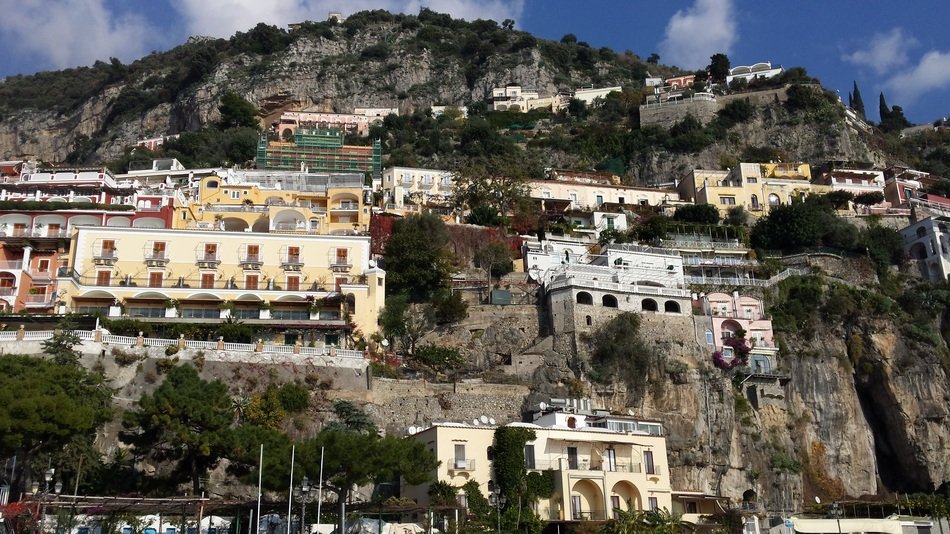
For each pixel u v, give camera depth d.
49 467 63.50
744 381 107.31
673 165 186.12
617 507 79.88
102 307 102.62
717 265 125.56
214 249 108.12
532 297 111.50
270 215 123.44
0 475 64.56
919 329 118.00
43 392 66.50
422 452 70.19
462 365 100.31
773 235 136.38
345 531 66.38
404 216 129.75
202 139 191.25
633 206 154.38
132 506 60.62
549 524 76.62
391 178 157.25
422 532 68.06
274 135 198.38
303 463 65.38
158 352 85.19
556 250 125.31
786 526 88.38
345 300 103.50
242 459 67.38
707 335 109.38
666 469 84.12
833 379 112.31
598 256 120.44
